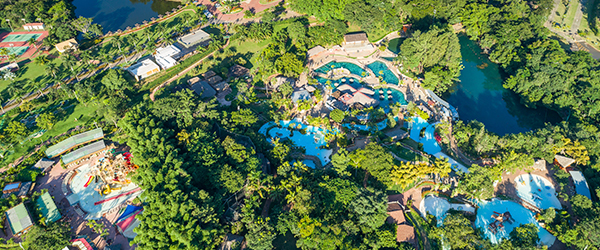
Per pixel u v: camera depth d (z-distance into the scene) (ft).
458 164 565.94
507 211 495.82
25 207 459.32
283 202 477.77
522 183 538.47
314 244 400.88
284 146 562.25
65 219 467.52
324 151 599.16
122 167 519.60
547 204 507.71
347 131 629.92
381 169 497.46
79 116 638.94
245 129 613.93
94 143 565.53
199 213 412.16
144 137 538.88
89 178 525.34
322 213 446.19
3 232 449.06
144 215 418.51
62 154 558.56
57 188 510.17
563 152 575.79
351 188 460.55
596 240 428.97
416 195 505.66
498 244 425.28
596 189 499.51
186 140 538.06
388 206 466.70
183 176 458.09
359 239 425.69
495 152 590.96
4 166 542.57
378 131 619.67
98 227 443.73
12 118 629.10
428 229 460.55
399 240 425.28
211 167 491.72
